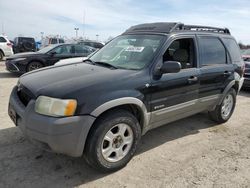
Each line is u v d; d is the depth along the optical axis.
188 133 4.56
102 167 3.05
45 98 2.76
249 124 5.21
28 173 3.08
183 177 3.15
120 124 3.12
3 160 3.32
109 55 4.08
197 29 4.51
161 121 3.77
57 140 2.67
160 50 3.63
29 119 2.79
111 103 2.92
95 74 3.26
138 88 3.23
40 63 9.91
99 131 2.91
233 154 3.82
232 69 4.92
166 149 3.89
